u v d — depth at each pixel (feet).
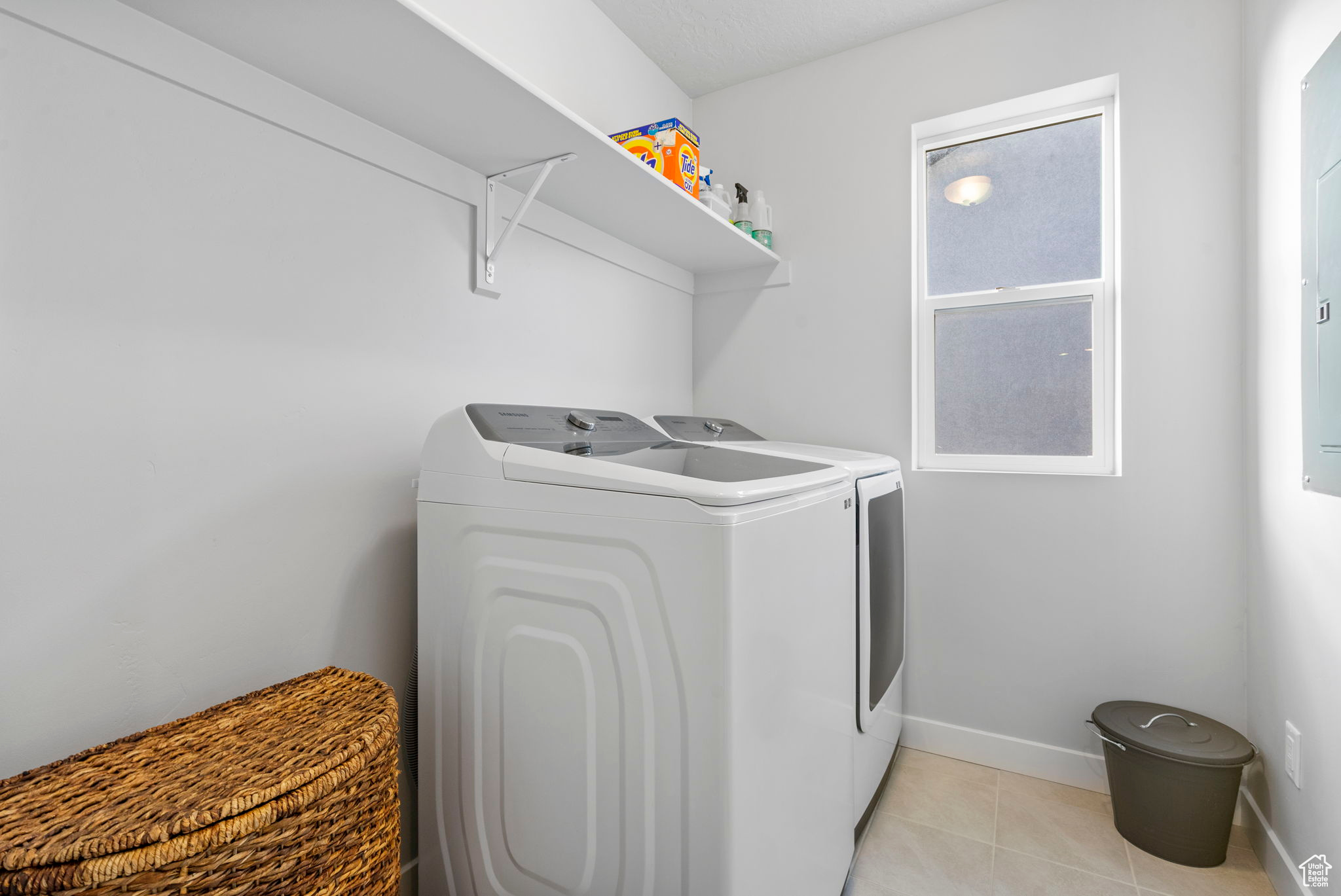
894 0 6.40
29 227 2.76
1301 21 4.32
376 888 2.72
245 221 3.56
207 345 3.40
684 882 3.04
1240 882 4.73
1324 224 3.90
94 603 2.99
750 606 3.06
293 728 2.83
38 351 2.80
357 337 4.17
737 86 7.95
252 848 2.21
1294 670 4.50
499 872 3.71
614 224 6.20
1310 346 4.13
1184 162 5.69
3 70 2.69
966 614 6.62
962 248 7.06
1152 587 5.86
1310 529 4.22
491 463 3.68
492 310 5.20
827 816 4.07
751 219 7.43
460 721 3.85
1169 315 5.75
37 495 2.81
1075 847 5.15
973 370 6.96
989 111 6.61
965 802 5.80
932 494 6.78
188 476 3.33
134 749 2.64
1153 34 5.81
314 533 3.93
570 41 6.09
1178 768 4.85
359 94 3.83
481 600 3.73
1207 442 5.63
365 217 4.22
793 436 7.55
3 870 1.90
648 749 3.13
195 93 3.34
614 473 3.25
